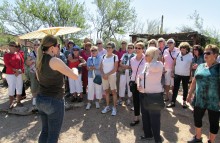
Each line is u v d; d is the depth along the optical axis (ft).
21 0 62.03
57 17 63.05
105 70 19.36
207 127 16.93
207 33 50.44
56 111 9.70
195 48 19.12
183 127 17.19
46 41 9.59
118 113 20.03
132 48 20.42
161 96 13.33
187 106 20.59
